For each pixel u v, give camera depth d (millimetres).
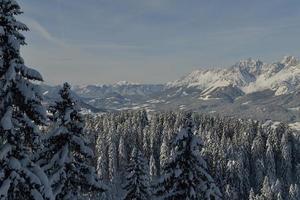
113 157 116000
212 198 22688
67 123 19547
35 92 15164
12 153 14977
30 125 15180
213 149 111562
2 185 14242
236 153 125938
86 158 21016
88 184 20406
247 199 113812
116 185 110250
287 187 129500
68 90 20469
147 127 155750
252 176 133000
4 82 14945
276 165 141250
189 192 22562
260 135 144250
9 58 15148
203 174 22938
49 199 14773
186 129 23234
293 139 150250
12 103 15266
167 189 22984
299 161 147375
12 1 14922
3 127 14289
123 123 163000
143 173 41656
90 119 157875
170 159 23094
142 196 41125
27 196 14914
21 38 15391
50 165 19484
